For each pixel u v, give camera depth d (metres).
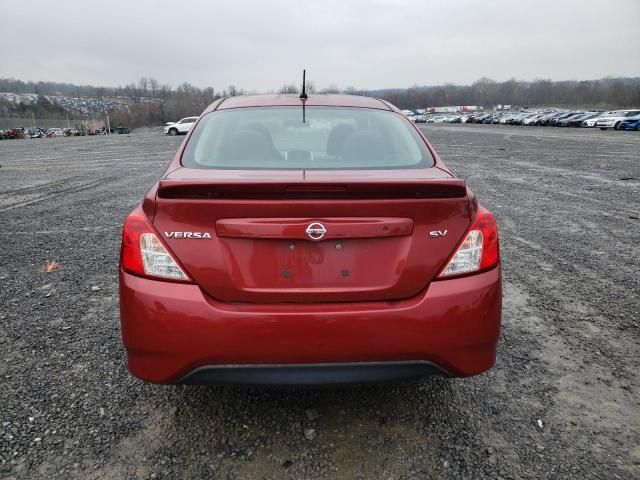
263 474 2.10
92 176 12.92
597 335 3.41
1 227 6.74
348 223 2.00
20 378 2.83
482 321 2.08
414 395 2.69
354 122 2.91
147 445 2.28
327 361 2.01
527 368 2.97
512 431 2.38
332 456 2.21
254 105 3.07
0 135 60.97
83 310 3.80
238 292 2.01
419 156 2.63
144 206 2.08
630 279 4.53
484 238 2.12
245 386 2.04
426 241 2.05
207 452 2.24
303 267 2.02
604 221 7.07
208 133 2.78
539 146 23.31
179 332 1.98
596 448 2.26
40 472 2.09
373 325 2.00
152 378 2.06
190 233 2.00
